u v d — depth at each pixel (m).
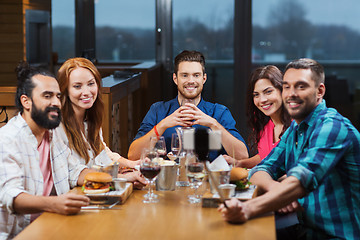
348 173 2.25
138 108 6.07
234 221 1.94
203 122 2.89
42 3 6.36
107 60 7.77
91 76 2.70
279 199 2.05
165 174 2.40
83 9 7.65
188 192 2.39
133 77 5.31
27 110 2.33
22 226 2.28
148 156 2.24
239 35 7.51
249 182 2.31
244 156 3.02
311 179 2.09
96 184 2.22
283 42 7.50
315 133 2.22
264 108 3.01
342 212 2.24
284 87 2.32
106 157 2.45
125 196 2.24
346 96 7.60
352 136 2.22
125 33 7.68
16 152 2.27
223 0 7.49
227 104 7.67
